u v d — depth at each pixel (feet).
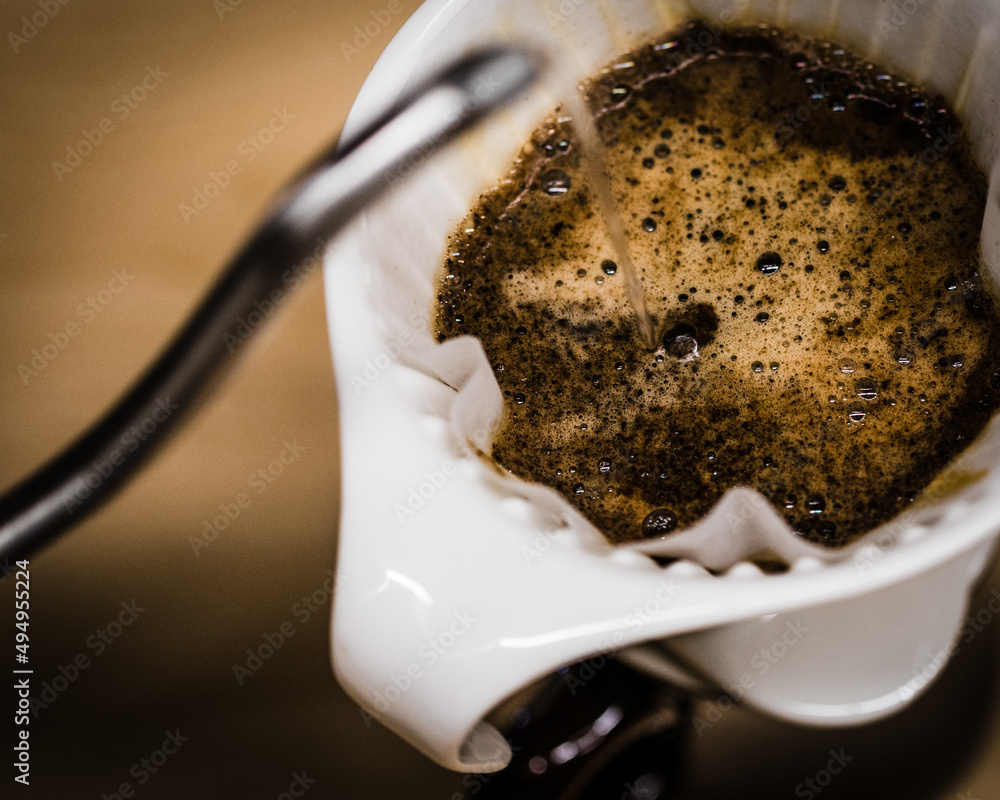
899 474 0.89
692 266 0.95
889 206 0.94
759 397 0.92
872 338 0.92
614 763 1.12
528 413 0.93
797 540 0.87
